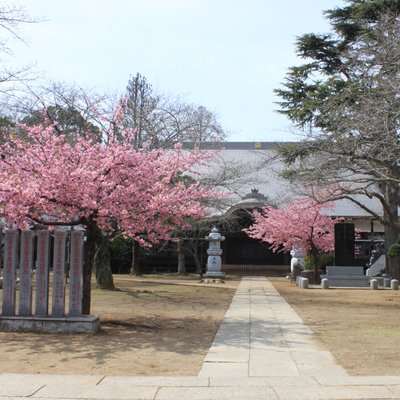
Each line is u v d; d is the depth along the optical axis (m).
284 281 32.66
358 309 16.34
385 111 13.61
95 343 9.88
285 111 27.41
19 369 7.73
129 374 7.51
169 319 13.76
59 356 8.67
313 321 13.44
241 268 40.03
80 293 11.08
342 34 25.31
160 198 11.88
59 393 6.43
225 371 7.75
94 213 11.58
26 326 10.84
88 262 12.12
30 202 10.94
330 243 31.34
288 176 24.19
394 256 29.00
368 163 15.81
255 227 33.59
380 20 18.92
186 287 25.28
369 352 9.19
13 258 11.18
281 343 10.15
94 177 10.91
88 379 7.13
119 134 16.14
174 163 13.17
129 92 28.61
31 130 11.80
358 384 6.92
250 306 17.17
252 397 6.32
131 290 22.33
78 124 20.80
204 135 28.66
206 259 42.34
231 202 35.19
